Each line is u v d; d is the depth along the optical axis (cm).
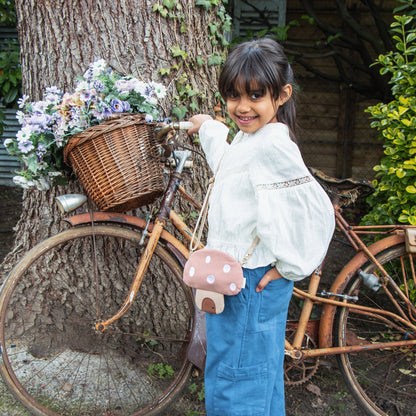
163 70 220
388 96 527
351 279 220
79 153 172
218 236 157
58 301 244
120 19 216
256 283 152
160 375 228
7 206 495
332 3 621
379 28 524
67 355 237
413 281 246
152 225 204
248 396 155
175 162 200
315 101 649
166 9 217
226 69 141
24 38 233
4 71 456
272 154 142
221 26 244
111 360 235
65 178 198
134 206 187
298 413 211
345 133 650
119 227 202
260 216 142
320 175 216
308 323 220
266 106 143
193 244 208
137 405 213
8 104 478
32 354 236
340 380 232
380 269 214
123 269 238
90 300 242
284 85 145
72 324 242
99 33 217
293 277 149
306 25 630
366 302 271
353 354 240
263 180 143
